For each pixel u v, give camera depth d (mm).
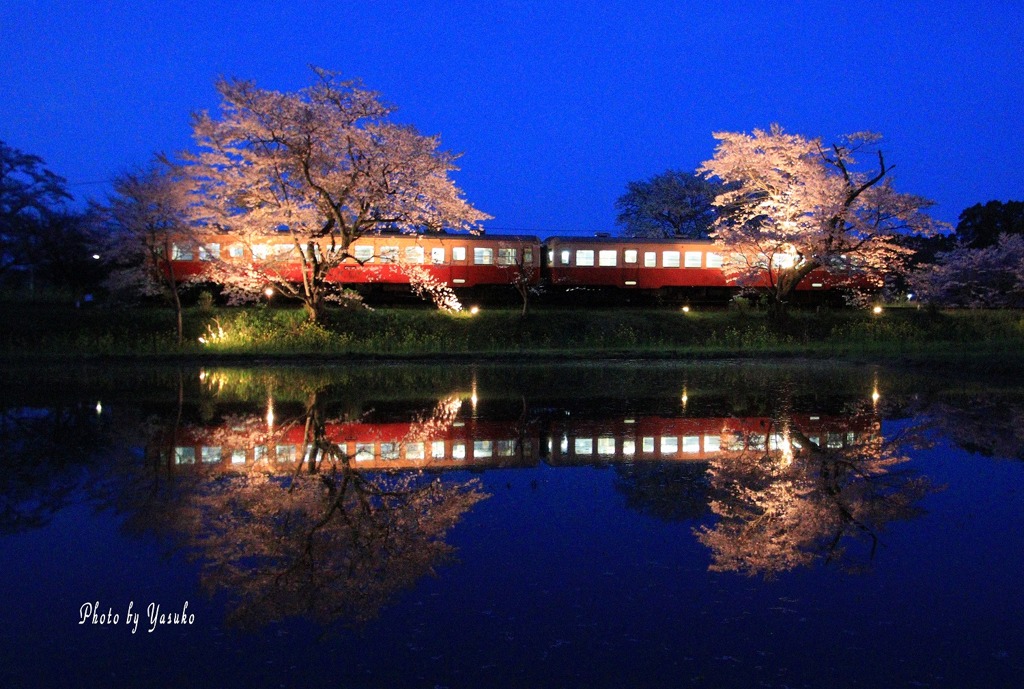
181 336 26078
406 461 9141
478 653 4145
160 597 4930
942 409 13625
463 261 32844
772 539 6160
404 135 25828
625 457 9398
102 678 3867
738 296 34781
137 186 25500
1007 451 9766
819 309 33844
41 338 25719
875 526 6512
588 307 34500
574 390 16828
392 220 27672
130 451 9578
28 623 4543
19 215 31312
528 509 7031
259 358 24250
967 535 6250
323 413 13102
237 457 9273
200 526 6430
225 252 28875
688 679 3842
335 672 3930
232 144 25250
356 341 27281
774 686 3771
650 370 22281
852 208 30422
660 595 4992
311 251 27750
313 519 6668
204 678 3867
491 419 12492
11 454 9320
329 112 24859
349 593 5020
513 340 29234
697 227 52781
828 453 9648
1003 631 4438
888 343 29047
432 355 25578
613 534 6277
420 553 5805
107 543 5973
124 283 27281
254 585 5156
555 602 4867
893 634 4395
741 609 4754
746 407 13898
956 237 54656
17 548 5840
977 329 31375
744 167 31500
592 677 3867
